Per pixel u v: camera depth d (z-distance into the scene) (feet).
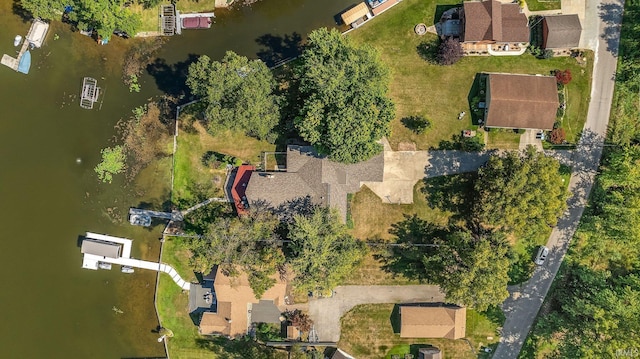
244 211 179.42
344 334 184.14
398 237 182.70
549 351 180.55
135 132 187.32
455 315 176.55
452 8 178.81
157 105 186.70
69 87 188.14
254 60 177.37
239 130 167.02
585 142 178.19
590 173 178.60
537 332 180.24
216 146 184.75
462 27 174.91
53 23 187.01
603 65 177.27
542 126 173.47
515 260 174.40
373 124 160.56
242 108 159.12
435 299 182.60
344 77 158.20
